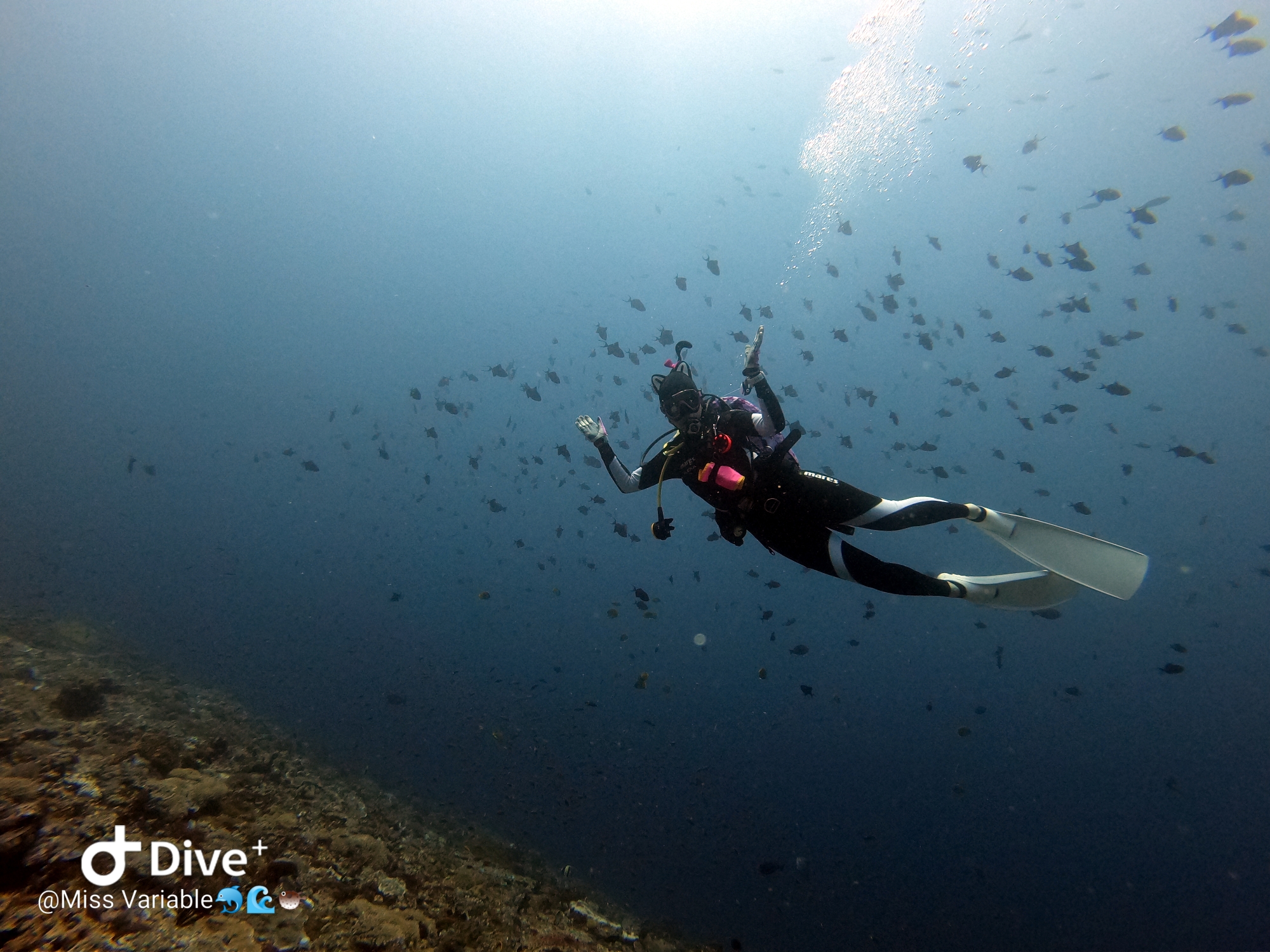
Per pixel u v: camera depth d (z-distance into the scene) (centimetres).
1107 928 1124
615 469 346
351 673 1371
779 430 326
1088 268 870
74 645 695
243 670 1180
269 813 330
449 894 324
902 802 1500
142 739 329
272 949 198
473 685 1469
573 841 877
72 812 222
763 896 909
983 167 886
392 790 689
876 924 931
